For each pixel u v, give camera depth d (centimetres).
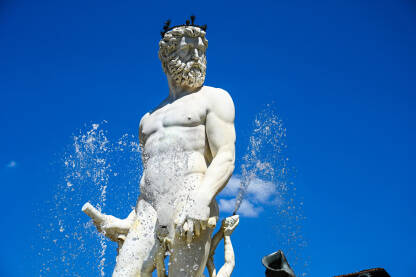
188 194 587
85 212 630
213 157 609
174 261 567
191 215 554
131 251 588
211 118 613
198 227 554
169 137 609
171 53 643
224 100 623
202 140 612
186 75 635
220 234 623
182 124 611
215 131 608
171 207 588
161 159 606
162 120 624
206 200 561
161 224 583
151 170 608
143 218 600
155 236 589
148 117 650
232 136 612
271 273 522
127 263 583
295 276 521
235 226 629
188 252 565
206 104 619
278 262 528
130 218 639
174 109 623
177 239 568
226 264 608
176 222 556
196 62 636
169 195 591
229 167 595
